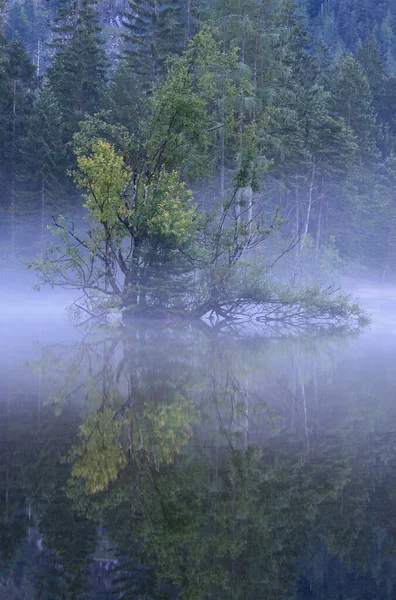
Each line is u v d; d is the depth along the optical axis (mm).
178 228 26469
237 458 7191
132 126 51406
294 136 49281
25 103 62969
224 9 44031
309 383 12750
